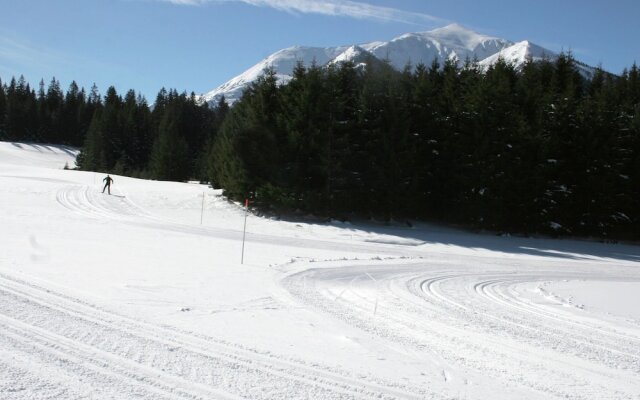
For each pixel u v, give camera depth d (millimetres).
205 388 5469
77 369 5707
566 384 6781
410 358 7406
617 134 39625
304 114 35250
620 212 39469
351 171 35844
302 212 35438
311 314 9984
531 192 36375
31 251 15109
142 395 5152
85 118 134750
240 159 36219
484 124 36750
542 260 26328
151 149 103312
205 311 9289
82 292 9797
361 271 17172
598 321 11664
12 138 125875
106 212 32438
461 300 13203
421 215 39781
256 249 21469
